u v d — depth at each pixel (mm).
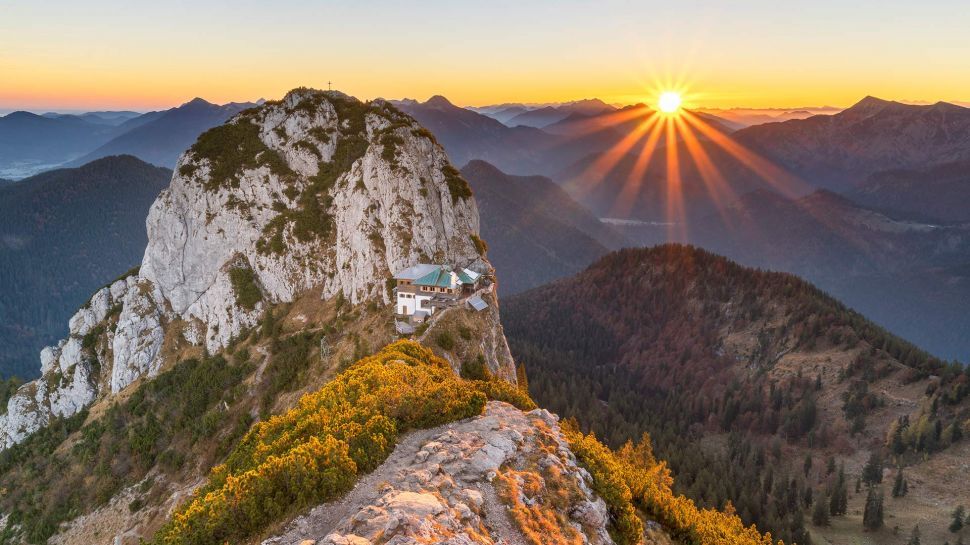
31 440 164500
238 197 179125
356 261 146000
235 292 164625
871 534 146750
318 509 45656
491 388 80312
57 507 134125
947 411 186250
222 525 44688
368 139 185875
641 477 67625
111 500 130625
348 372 80812
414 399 63625
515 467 52219
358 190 154750
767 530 140125
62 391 176750
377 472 51406
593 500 51875
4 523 137000
